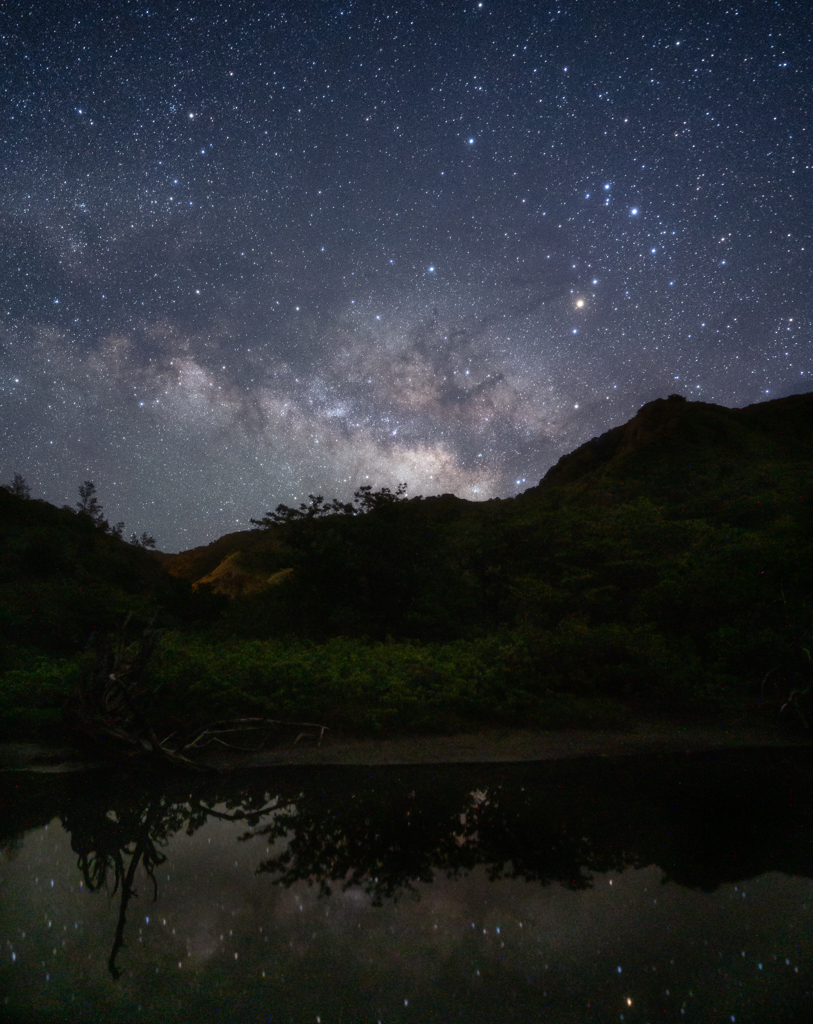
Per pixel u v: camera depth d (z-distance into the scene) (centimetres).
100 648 864
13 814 590
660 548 1577
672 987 301
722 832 515
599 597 1355
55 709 843
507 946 346
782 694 960
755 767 712
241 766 733
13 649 1152
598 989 300
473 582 1595
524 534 1725
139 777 693
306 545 1569
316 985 307
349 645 1236
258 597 1733
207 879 444
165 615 1664
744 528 1914
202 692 870
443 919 378
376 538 1548
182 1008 284
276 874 455
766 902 393
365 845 505
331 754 768
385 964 324
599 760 745
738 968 319
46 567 1802
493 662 1016
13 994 303
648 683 973
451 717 871
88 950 345
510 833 522
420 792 639
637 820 545
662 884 421
